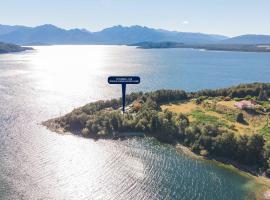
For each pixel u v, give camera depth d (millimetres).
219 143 133250
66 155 129875
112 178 112375
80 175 113312
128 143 146875
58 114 185625
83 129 156000
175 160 130000
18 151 130875
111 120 159250
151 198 100688
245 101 183375
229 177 116750
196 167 124000
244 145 127875
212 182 112562
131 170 119375
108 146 142375
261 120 160625
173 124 154625
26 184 104938
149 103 180375
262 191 107375
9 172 112312
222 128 145375
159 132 156250
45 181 107625
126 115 164875
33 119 174500
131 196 101312
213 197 102750
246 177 117250
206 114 170875
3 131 154000
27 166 117688
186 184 110562
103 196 100625
